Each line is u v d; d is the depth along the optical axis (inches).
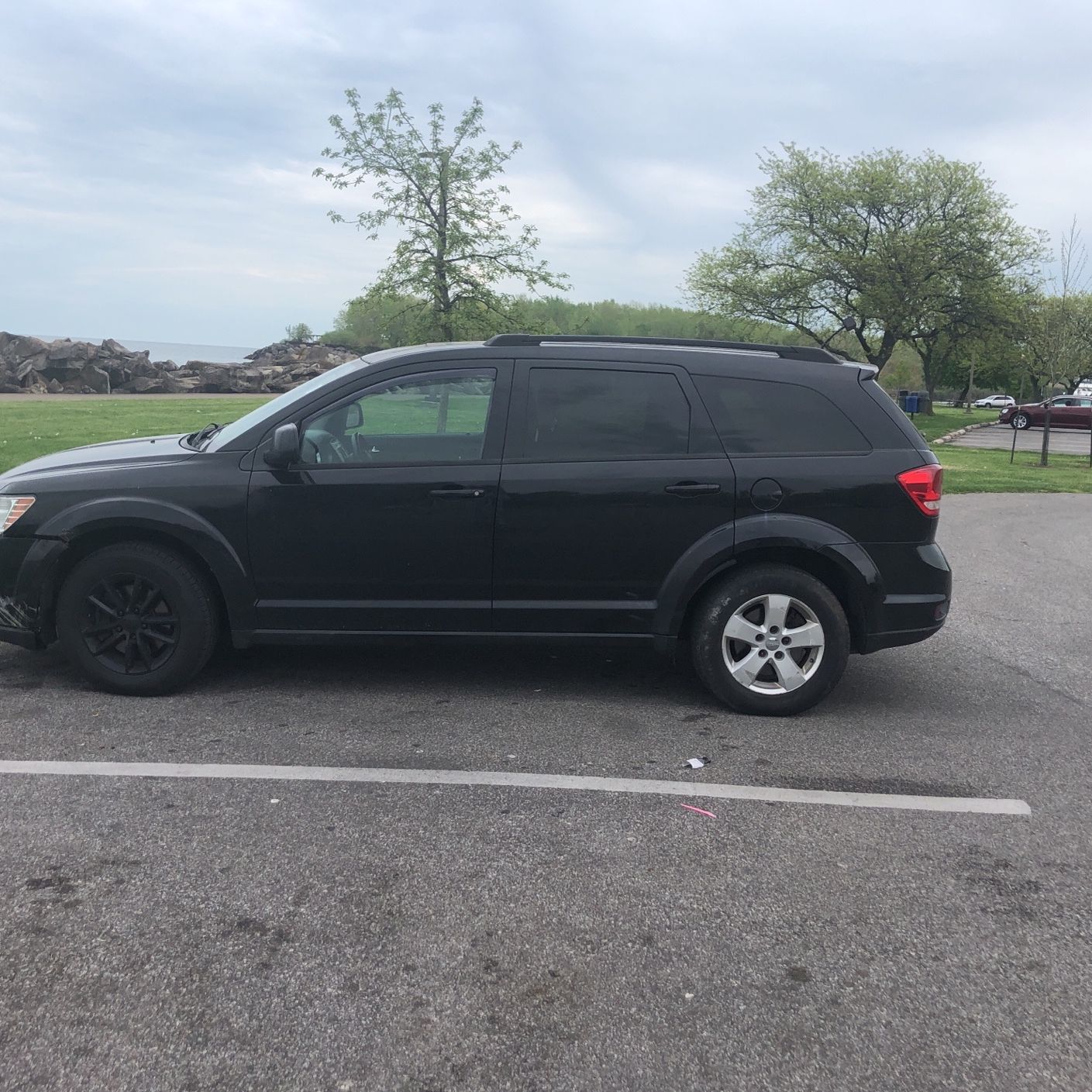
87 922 112.0
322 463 184.5
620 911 117.3
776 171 1375.5
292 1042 93.2
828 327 1438.2
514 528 182.7
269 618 186.4
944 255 1306.6
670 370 187.5
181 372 1707.7
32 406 973.2
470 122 736.3
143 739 168.9
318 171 730.8
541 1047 93.3
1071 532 472.7
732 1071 90.7
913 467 183.8
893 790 155.6
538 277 767.1
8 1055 90.4
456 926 113.2
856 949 110.7
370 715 184.4
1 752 161.6
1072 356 945.5
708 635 186.9
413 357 189.3
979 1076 90.7
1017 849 135.8
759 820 143.4
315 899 118.1
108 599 187.5
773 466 183.5
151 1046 92.0
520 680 208.8
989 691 210.8
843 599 192.2
